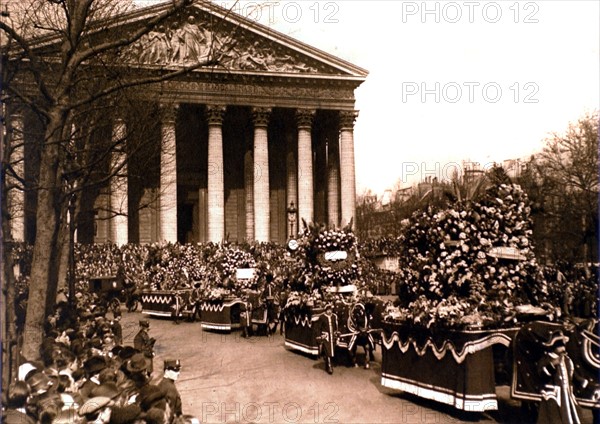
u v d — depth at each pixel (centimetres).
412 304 1258
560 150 2192
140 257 3925
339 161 5631
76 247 3888
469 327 1098
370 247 3184
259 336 2328
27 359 1177
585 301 1509
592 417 1087
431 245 1334
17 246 2142
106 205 4209
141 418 777
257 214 5206
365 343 1666
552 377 992
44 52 1599
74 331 1385
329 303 1691
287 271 2570
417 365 1218
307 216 5222
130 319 2939
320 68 5288
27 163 1925
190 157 5369
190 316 2812
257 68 5106
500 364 1252
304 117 5275
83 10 1316
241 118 5638
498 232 1308
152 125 2081
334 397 1320
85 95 1845
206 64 1504
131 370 921
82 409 764
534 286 1346
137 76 2117
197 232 5372
